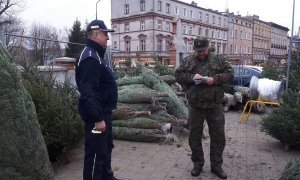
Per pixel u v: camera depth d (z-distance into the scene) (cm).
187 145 659
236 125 876
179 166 541
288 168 385
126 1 6369
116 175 499
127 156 589
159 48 6162
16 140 313
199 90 473
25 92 339
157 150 625
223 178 489
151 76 838
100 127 375
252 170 529
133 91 755
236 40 7862
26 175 321
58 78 821
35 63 630
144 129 677
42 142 349
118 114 698
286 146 636
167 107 775
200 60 479
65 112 530
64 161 545
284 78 1032
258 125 876
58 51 1005
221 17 7425
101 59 388
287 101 669
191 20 6569
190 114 495
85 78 371
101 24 388
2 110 308
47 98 520
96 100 370
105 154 401
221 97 475
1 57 317
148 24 6075
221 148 495
